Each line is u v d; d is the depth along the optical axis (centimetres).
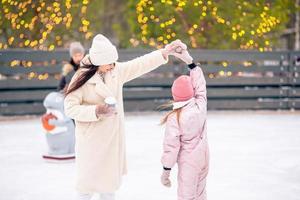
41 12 1312
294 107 1333
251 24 1397
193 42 1449
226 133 977
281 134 968
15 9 1345
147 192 568
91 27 1764
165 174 409
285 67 1324
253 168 686
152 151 804
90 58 421
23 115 1220
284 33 1903
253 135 955
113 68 432
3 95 1186
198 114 407
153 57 441
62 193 567
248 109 1324
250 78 1313
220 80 1303
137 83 1265
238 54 1298
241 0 1396
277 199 538
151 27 1423
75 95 422
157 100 1280
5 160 748
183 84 409
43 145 867
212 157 756
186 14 1448
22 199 545
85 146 422
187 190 407
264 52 1307
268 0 1448
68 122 737
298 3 1698
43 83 1215
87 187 424
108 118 421
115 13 2158
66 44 1677
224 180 621
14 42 1445
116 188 430
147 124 1090
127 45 1753
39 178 637
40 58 1202
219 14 1399
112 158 427
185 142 408
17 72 1198
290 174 652
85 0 1239
